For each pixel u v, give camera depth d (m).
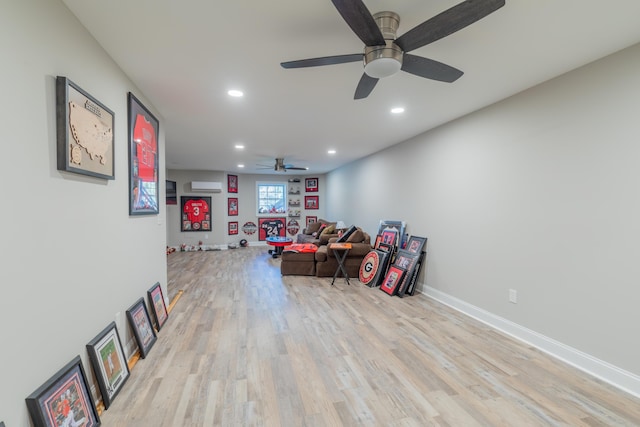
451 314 3.28
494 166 2.91
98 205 1.79
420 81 2.37
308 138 4.36
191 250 8.16
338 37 1.76
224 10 1.49
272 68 2.14
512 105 2.70
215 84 2.41
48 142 1.33
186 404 1.77
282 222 9.37
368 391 1.91
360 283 4.64
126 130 2.22
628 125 1.91
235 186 8.87
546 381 2.02
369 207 5.84
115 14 1.52
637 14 1.53
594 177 2.09
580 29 1.67
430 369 2.16
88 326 1.67
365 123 3.58
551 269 2.39
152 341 2.50
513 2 1.43
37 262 1.27
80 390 1.49
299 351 2.43
